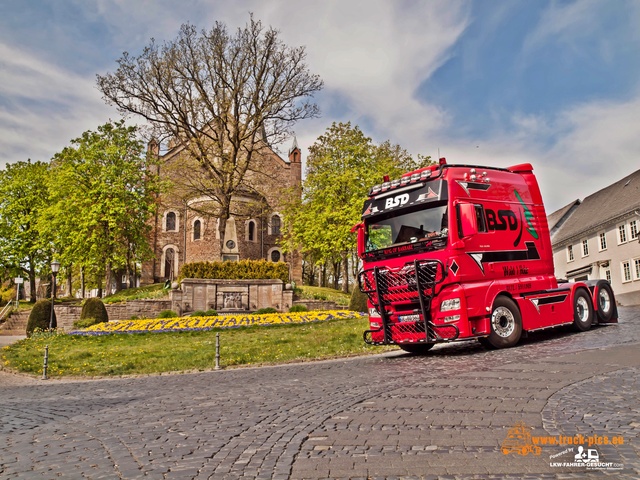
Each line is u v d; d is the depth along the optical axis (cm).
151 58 3597
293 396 827
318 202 4169
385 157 4331
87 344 2053
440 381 827
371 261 1282
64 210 4097
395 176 3938
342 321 2280
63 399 1000
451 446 511
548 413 596
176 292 2998
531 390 712
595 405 618
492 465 457
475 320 1169
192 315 2820
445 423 589
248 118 3875
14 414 852
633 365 841
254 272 3120
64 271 4838
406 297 1209
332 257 4691
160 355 1664
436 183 1188
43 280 6022
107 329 2377
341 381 930
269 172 5888
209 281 3034
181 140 3872
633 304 3084
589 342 1178
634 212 3931
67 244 4156
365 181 3900
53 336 2352
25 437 673
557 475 429
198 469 495
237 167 3981
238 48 3719
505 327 1217
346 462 486
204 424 678
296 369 1199
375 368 1070
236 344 1786
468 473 442
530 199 1346
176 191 4819
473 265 1174
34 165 5056
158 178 4466
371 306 1287
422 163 4366
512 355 1064
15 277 5041
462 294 1141
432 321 1172
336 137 4212
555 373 819
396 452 505
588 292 1471
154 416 754
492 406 645
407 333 1214
